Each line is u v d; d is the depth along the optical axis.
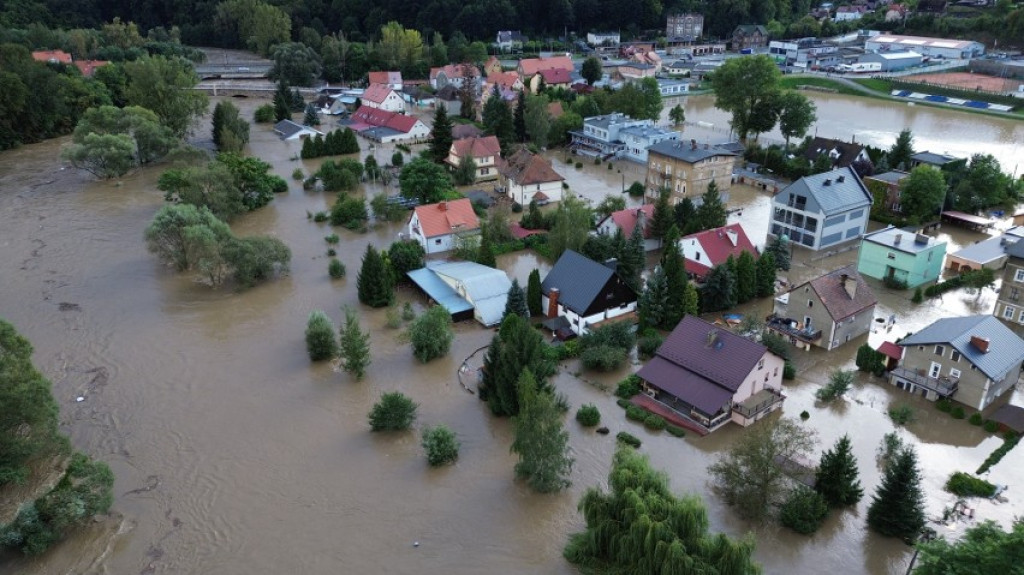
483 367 59.91
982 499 47.88
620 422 56.78
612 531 39.84
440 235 90.94
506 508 47.84
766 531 45.59
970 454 52.91
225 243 80.25
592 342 65.62
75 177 122.06
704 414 55.03
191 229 78.31
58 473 48.91
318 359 65.62
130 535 45.69
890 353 62.59
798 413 57.84
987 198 103.00
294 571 42.91
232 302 77.56
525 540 45.12
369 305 76.19
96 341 69.31
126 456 53.03
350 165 119.19
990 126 159.88
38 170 126.31
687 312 70.12
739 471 46.31
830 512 47.09
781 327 68.94
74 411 58.25
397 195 112.44
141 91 139.88
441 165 118.38
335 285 81.75
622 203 99.38
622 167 130.62
